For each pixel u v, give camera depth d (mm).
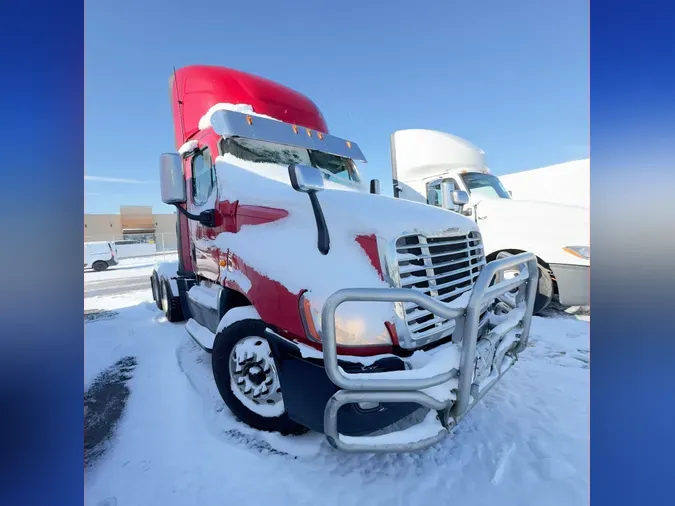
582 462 2223
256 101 3879
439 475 2170
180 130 4184
